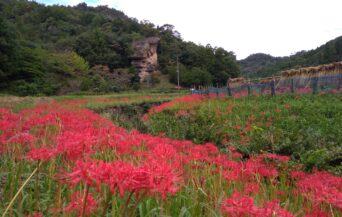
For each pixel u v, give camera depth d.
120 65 74.56
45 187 2.99
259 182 3.38
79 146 2.31
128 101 21.95
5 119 4.35
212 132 8.18
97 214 2.21
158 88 67.38
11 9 90.88
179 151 4.19
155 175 1.50
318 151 5.44
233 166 3.63
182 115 11.52
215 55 86.69
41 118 4.44
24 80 44.31
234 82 29.86
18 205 2.50
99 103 19.94
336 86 16.94
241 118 11.33
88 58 70.62
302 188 3.29
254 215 1.72
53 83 48.56
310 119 9.91
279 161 4.86
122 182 1.41
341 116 10.10
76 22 95.69
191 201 2.86
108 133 3.21
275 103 14.65
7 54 44.34
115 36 79.06
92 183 1.43
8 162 3.37
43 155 2.24
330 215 2.68
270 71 87.00
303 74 20.62
